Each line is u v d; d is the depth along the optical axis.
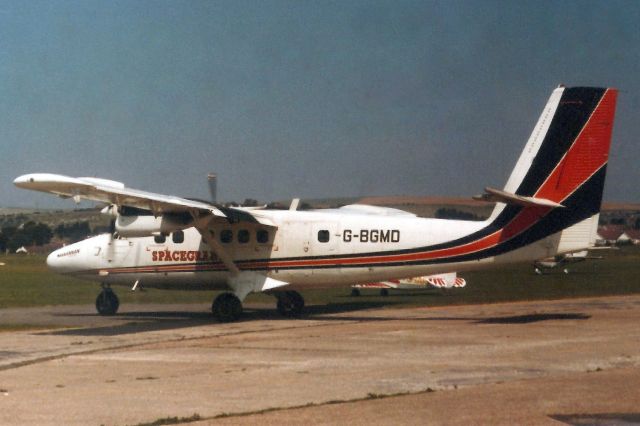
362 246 27.45
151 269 29.23
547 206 25.03
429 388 14.15
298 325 25.86
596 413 12.06
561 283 48.25
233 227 28.30
